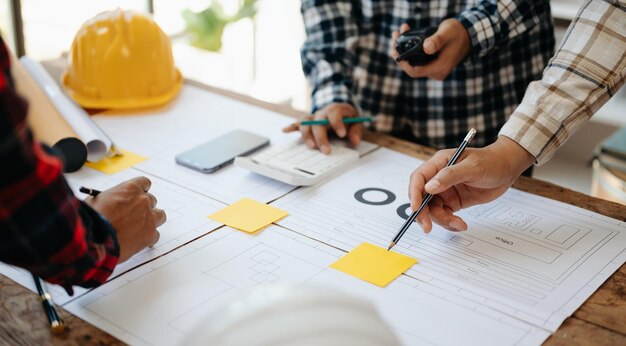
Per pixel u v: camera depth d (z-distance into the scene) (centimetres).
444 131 135
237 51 324
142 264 81
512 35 119
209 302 74
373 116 138
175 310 73
